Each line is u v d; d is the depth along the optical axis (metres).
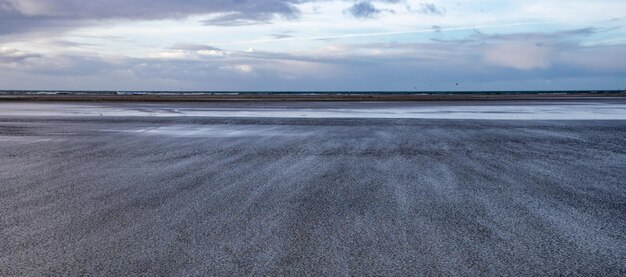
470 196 5.85
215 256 3.67
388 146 11.22
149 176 7.21
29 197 5.75
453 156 9.57
